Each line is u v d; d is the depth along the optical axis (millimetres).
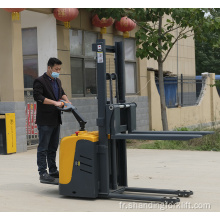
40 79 6898
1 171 9016
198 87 22656
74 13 13164
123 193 6906
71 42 14336
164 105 15328
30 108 12711
